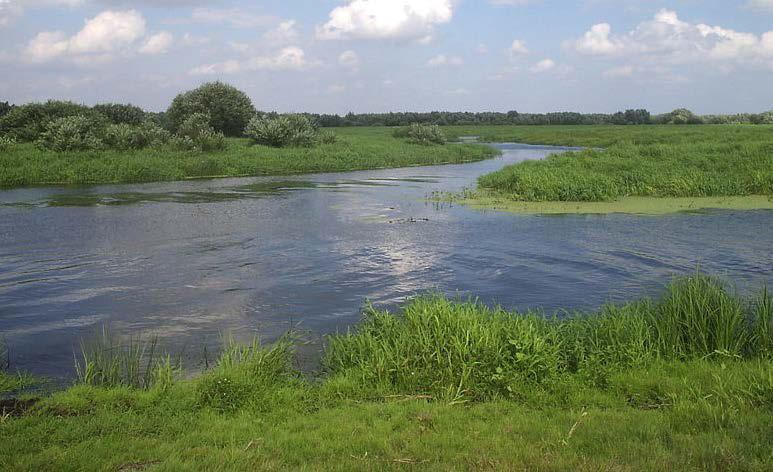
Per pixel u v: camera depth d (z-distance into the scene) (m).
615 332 7.36
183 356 7.76
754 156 27.00
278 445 4.94
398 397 6.29
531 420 5.44
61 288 10.86
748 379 6.02
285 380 6.75
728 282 10.77
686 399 5.77
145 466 4.59
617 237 14.95
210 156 34.81
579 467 4.32
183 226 16.91
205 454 4.77
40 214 18.83
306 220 18.00
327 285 11.09
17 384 6.73
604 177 23.31
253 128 44.41
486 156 48.72
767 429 4.87
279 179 30.73
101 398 6.13
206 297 10.34
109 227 16.69
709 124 87.00
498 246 14.19
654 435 4.91
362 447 4.88
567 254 13.29
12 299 10.22
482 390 6.38
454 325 7.23
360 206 20.94
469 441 4.97
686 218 17.53
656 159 29.28
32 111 43.06
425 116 108.50
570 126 97.56
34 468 4.46
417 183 29.05
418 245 14.40
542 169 25.56
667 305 7.86
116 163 29.94
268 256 13.33
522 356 6.54
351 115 106.19
